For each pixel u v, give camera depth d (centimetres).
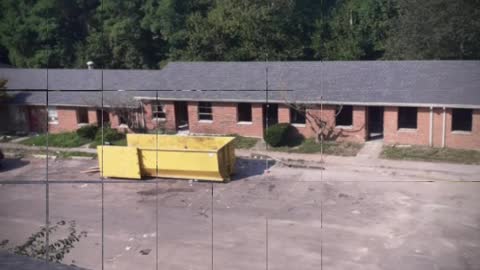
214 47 4034
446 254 1345
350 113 2755
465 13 3130
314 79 2733
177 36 4425
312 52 4244
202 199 1861
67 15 4528
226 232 1534
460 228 1507
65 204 1853
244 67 2958
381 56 4169
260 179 2094
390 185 1936
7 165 2455
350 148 2500
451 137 2416
